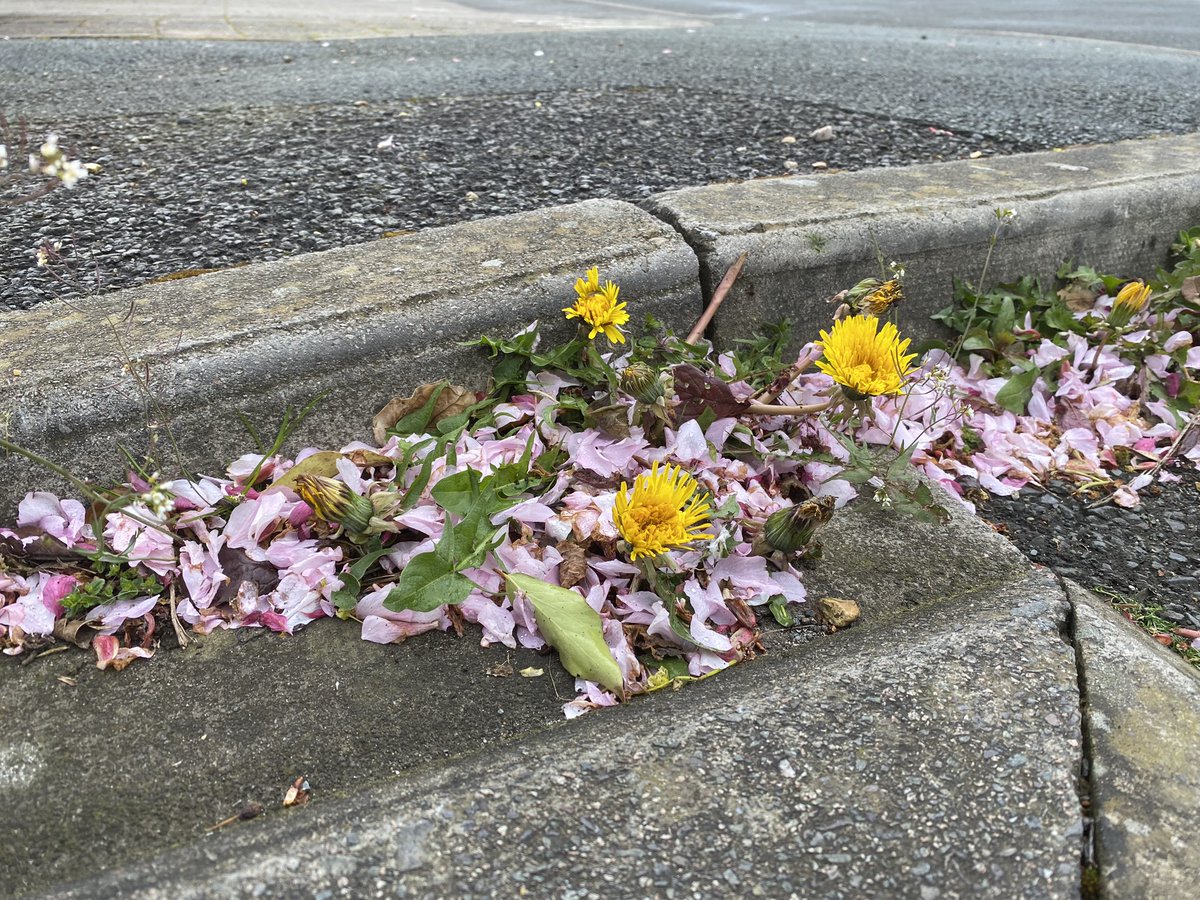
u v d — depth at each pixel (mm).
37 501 311
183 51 1169
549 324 384
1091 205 505
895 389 320
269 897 204
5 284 436
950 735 246
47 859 225
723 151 679
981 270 490
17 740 256
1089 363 469
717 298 410
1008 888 212
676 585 304
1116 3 2303
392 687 276
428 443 332
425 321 360
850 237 444
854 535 344
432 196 565
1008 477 413
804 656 283
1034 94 950
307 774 247
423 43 1290
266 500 313
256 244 485
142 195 565
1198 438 428
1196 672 283
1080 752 243
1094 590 339
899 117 808
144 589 302
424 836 218
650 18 1913
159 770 248
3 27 1404
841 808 228
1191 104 905
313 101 827
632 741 245
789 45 1340
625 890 209
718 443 364
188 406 328
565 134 714
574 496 331
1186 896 209
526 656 289
